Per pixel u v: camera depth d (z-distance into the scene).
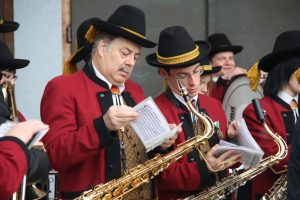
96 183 4.19
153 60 4.90
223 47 7.28
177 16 8.31
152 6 8.16
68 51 7.48
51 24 7.34
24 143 3.17
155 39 8.19
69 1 7.52
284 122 5.21
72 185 4.20
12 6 7.16
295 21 8.99
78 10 7.60
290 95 5.30
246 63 8.77
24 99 7.20
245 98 6.20
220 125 4.90
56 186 4.23
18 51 7.19
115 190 4.09
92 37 4.41
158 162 4.23
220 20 8.59
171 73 4.75
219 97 6.79
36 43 7.26
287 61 5.27
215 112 4.93
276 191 5.10
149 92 8.09
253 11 8.76
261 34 8.81
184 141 4.55
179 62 4.65
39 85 7.26
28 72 7.22
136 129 4.01
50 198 4.23
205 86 5.98
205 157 4.40
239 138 4.60
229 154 4.37
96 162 4.21
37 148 3.47
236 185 4.74
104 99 4.27
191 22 8.39
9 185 3.10
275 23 8.89
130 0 8.00
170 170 4.55
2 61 5.14
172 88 4.81
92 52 4.38
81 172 4.19
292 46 5.30
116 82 4.31
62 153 4.00
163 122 3.98
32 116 7.23
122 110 3.88
